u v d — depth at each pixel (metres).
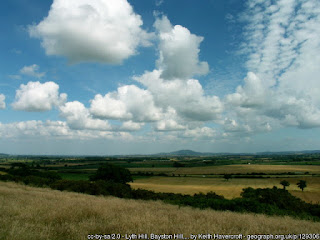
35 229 7.04
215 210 15.59
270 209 16.06
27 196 15.23
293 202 19.05
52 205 11.59
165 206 15.56
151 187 86.69
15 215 9.14
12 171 73.81
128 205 13.65
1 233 6.34
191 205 17.88
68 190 26.58
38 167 158.00
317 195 73.44
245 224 9.71
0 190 17.70
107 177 57.84
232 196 69.31
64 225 7.80
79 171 134.88
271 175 131.00
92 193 26.39
